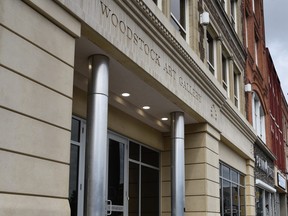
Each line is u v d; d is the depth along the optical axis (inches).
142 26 393.7
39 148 248.7
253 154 936.3
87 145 336.2
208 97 591.2
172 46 455.8
